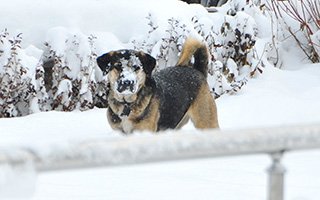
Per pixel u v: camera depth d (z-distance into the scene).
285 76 15.95
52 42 14.47
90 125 11.99
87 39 14.50
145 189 6.54
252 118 12.63
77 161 3.08
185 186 6.67
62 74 14.32
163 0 16.08
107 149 3.10
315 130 3.42
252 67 15.81
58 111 14.03
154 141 3.18
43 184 6.73
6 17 14.62
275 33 17.34
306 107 13.38
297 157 7.98
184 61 11.03
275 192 3.66
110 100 10.05
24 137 10.62
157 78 10.38
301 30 17.39
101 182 6.81
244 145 3.31
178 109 10.42
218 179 7.03
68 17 15.00
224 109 13.39
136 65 9.77
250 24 15.89
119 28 15.41
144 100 9.89
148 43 15.10
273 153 3.53
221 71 15.18
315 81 15.61
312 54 17.19
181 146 3.20
